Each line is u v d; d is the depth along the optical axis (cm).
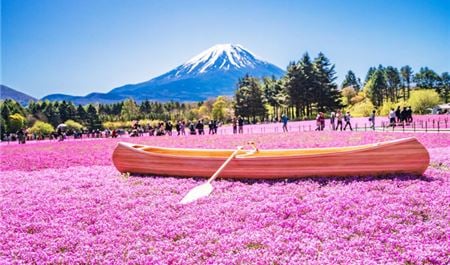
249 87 11531
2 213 913
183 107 18275
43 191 1127
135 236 741
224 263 607
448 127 3697
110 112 17612
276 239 689
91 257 650
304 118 9400
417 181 988
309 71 10244
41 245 715
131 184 1133
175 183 1105
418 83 14175
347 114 3922
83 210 905
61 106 14112
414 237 680
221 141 2880
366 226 730
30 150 2758
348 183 996
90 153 2317
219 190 1014
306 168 1062
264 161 1078
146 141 3288
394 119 3903
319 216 794
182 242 702
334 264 587
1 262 639
